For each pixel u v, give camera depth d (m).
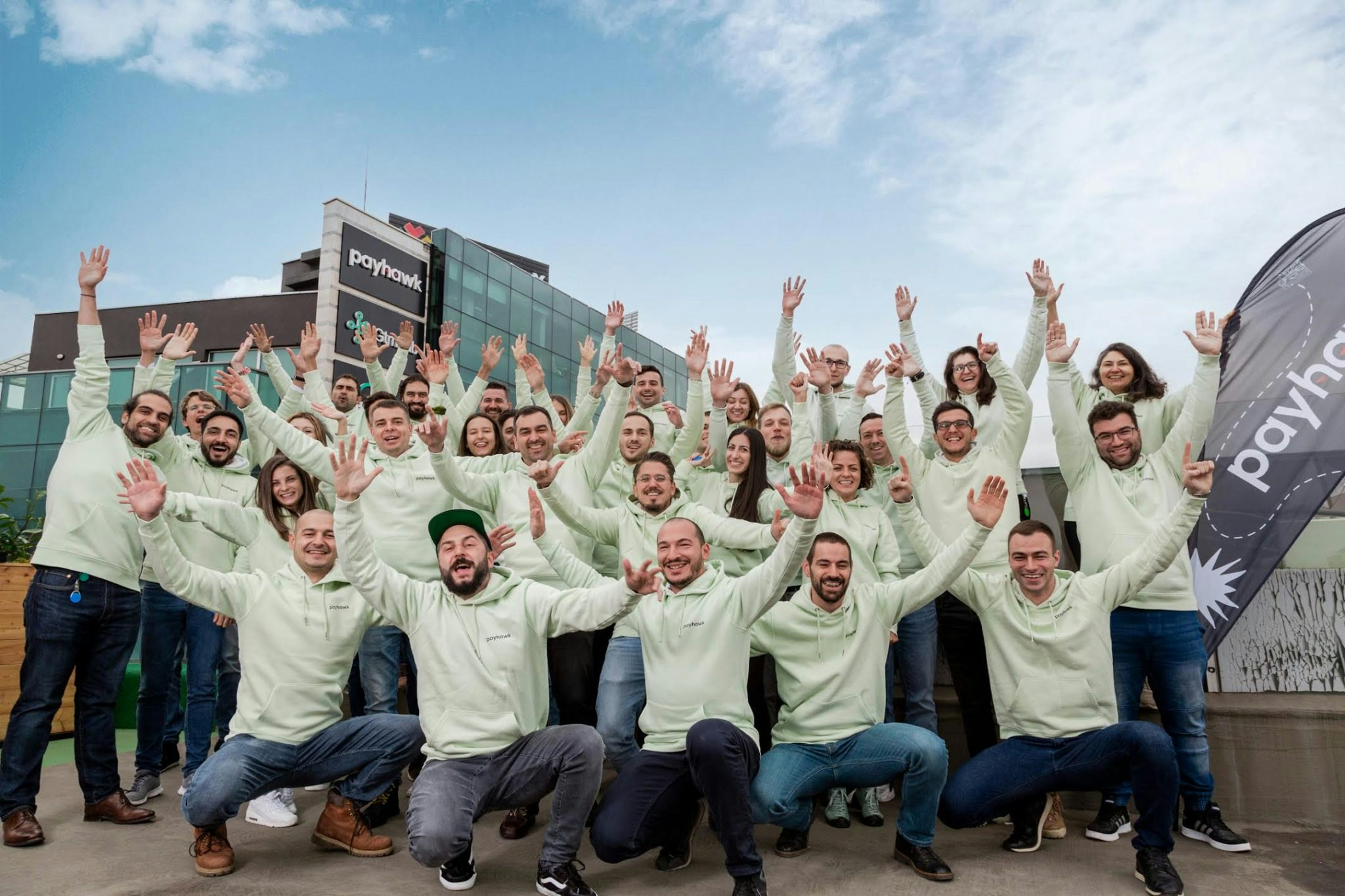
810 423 5.32
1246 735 3.90
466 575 3.06
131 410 3.81
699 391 4.83
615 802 3.01
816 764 3.24
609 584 2.97
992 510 3.24
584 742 2.87
